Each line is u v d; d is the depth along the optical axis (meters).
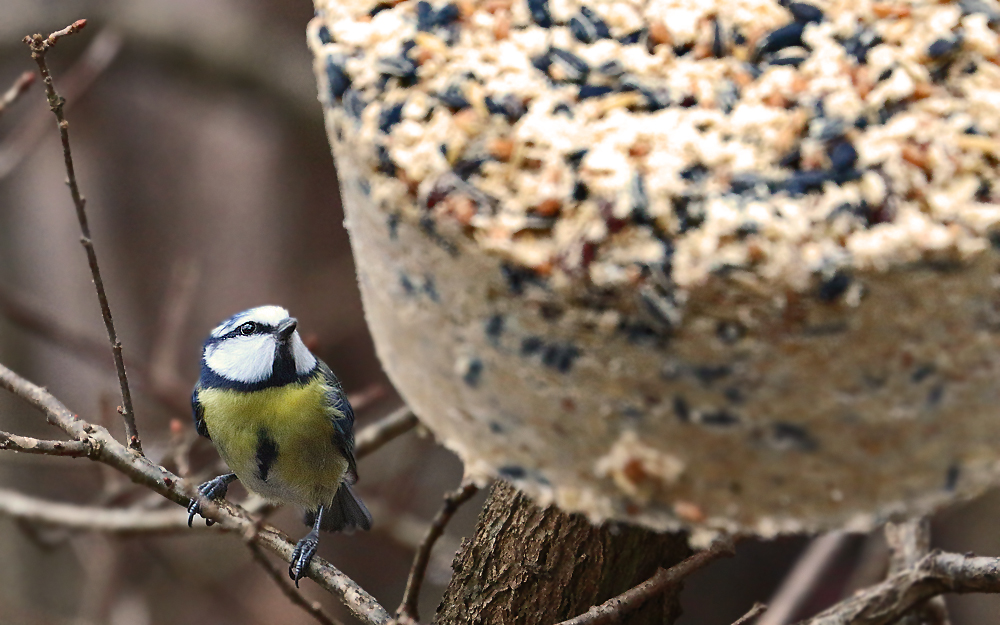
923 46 3.99
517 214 3.92
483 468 4.01
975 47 3.99
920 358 3.68
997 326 3.65
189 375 4.38
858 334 3.62
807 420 3.81
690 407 3.88
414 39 4.00
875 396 3.74
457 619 4.06
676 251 3.72
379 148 3.99
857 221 3.70
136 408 4.28
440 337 3.99
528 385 3.99
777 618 4.17
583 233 3.81
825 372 3.70
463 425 4.00
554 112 3.99
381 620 4.06
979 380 3.74
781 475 3.98
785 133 3.96
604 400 3.98
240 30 4.52
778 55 3.99
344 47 4.00
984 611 4.29
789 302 3.60
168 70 4.46
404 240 3.99
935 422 3.83
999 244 3.57
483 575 4.06
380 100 3.99
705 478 3.99
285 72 4.54
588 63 3.99
